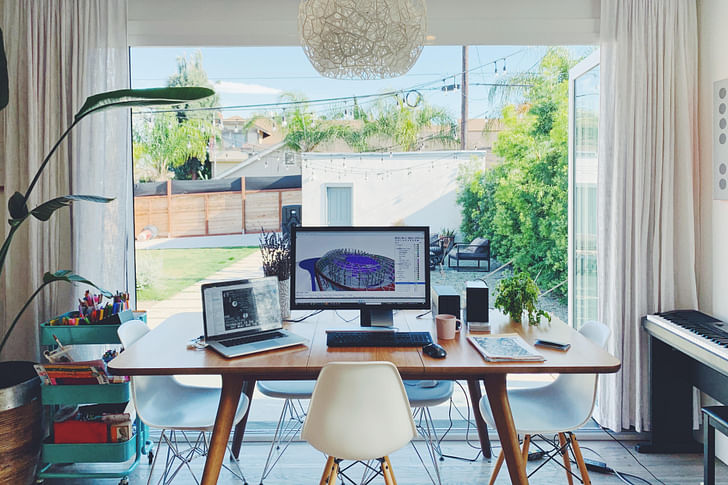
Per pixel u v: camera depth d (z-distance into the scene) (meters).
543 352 1.87
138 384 2.04
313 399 1.62
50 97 2.67
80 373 2.23
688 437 2.69
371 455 1.65
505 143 4.95
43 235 2.71
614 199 2.71
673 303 2.70
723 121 2.47
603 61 2.71
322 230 2.26
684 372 2.60
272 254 2.44
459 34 2.84
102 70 2.70
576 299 3.30
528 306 2.27
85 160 2.68
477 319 2.22
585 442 2.79
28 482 2.26
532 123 4.97
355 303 2.26
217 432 1.84
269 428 2.94
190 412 2.10
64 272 2.38
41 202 2.68
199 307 4.41
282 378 1.84
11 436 2.17
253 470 2.51
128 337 2.11
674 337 2.36
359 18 1.74
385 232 2.26
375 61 1.86
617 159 2.69
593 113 3.02
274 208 4.68
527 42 2.85
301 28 1.91
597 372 1.70
